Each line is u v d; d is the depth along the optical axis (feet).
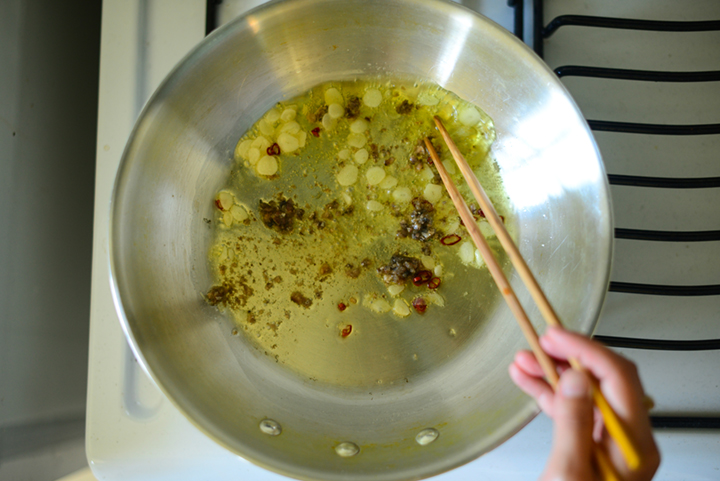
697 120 1.21
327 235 1.26
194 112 1.13
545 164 1.13
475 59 1.11
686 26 1.14
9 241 1.18
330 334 1.24
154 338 1.04
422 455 1.00
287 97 1.26
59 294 1.35
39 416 1.26
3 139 1.16
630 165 1.20
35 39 1.26
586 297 0.98
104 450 1.15
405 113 1.28
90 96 1.46
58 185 1.34
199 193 1.24
